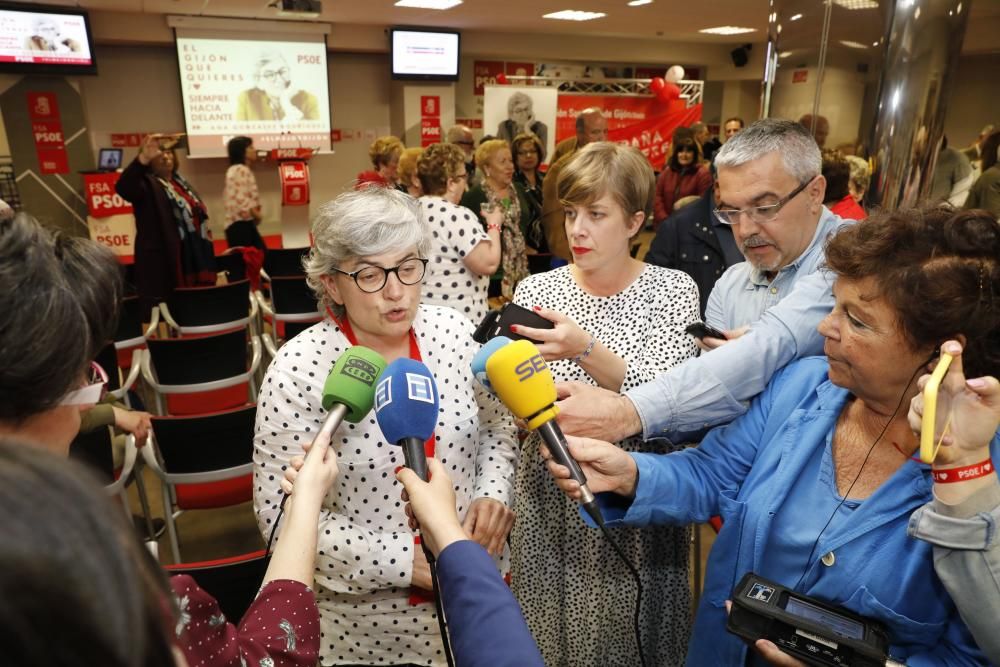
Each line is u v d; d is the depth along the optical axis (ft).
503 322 4.05
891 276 2.56
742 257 8.66
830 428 3.19
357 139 34.19
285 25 29.30
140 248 15.98
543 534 4.99
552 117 32.42
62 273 2.01
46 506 0.90
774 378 3.66
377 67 33.71
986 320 2.42
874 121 5.38
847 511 2.99
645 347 4.68
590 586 4.85
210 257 17.15
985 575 2.38
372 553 3.69
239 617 4.24
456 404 4.02
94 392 2.13
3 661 0.80
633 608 4.87
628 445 4.59
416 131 33.40
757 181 4.35
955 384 2.32
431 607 3.92
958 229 2.54
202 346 9.22
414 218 3.74
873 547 2.86
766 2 24.80
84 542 0.90
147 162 15.71
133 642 0.91
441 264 8.98
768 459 3.34
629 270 4.91
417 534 3.79
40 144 26.00
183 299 12.07
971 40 19.66
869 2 5.24
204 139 29.04
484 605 2.07
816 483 3.15
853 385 2.86
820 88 5.69
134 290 16.01
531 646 1.98
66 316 1.92
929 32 5.01
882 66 5.24
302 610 2.38
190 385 9.41
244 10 26.09
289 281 12.87
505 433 4.46
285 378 3.78
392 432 2.77
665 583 4.83
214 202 30.53
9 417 1.93
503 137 31.83
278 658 2.23
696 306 4.77
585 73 39.04
